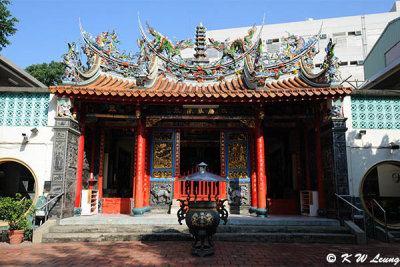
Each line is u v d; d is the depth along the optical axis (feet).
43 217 33.96
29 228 33.09
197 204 26.43
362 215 34.01
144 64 38.63
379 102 40.81
